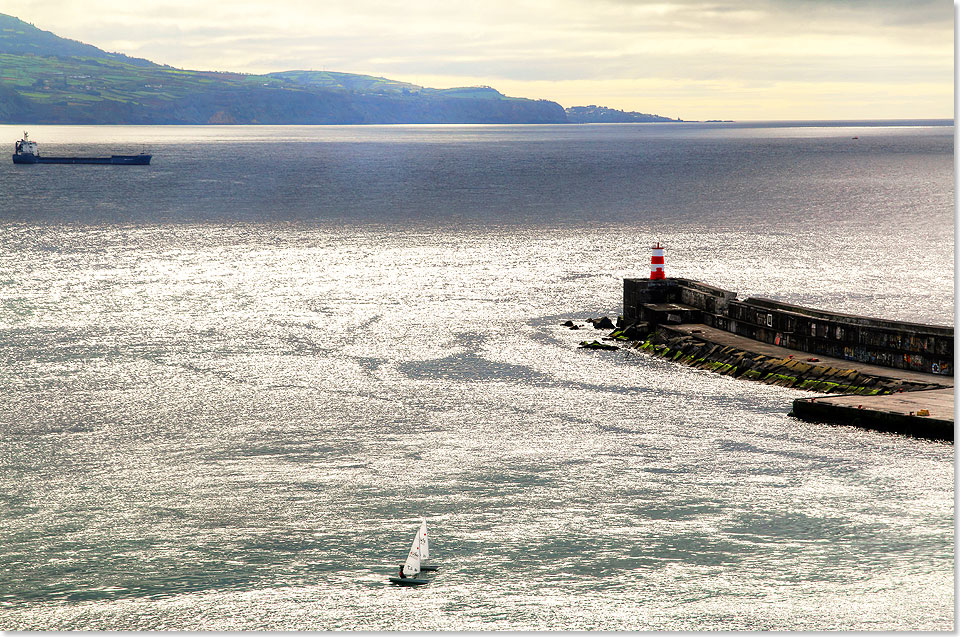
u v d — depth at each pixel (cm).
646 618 5916
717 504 7500
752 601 6066
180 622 5928
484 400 10394
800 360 11294
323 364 11844
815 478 7988
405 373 11481
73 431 9344
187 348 12619
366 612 6022
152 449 8844
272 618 5972
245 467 8381
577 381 11181
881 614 5866
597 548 6800
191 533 7081
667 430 9338
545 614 5978
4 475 8188
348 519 7306
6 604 6131
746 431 9262
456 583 6369
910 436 8925
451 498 7675
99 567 6594
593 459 8512
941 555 6619
